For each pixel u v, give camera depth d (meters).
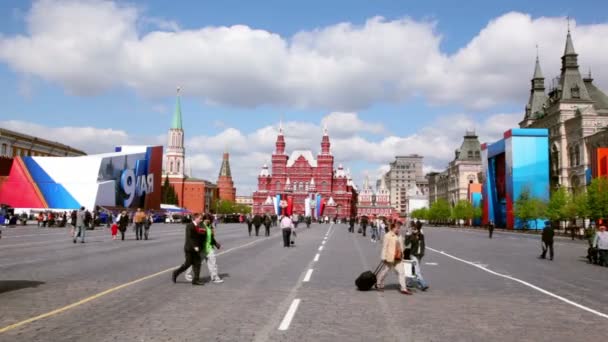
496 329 10.12
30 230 52.47
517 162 91.19
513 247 38.78
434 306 12.61
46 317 10.67
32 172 80.12
